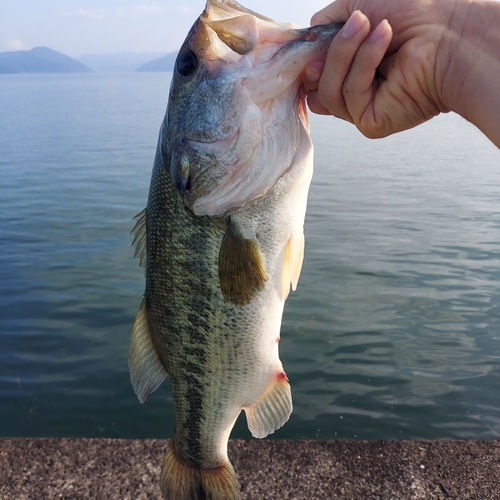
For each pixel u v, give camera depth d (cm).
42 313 148
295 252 43
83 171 396
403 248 203
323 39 35
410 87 33
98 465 66
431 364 118
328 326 137
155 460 67
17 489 63
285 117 39
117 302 155
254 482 64
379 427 98
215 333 44
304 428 98
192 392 47
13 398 108
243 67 38
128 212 265
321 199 294
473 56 31
